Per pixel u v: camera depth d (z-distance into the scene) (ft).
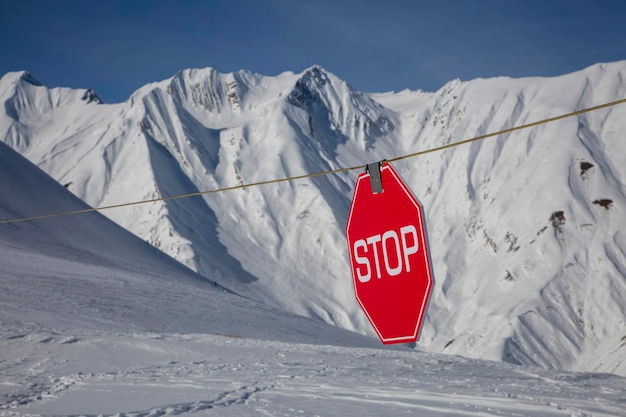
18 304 110.73
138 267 248.32
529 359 507.30
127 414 33.86
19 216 244.83
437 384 57.41
